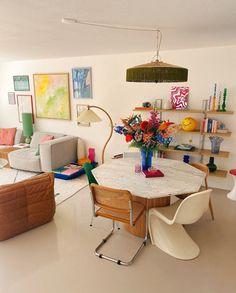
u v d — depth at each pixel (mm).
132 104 4312
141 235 2605
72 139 4805
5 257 2303
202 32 2615
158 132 2463
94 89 4594
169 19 2156
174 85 3873
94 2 1736
